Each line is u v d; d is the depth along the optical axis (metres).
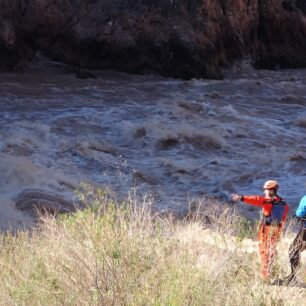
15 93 31.77
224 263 9.35
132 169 20.72
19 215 14.52
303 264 10.61
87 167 20.78
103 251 8.56
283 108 30.97
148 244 8.93
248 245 10.98
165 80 38.03
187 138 23.80
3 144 22.09
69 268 8.56
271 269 9.75
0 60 37.28
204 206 16.45
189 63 38.94
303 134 26.39
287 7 46.84
